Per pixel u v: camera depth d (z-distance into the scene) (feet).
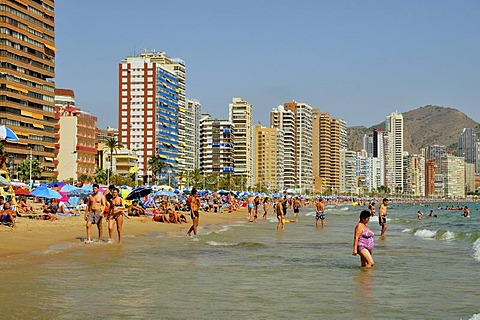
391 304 41.75
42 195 149.48
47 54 472.44
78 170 500.74
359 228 63.77
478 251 82.64
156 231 126.52
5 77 418.92
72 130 500.33
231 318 36.88
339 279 53.78
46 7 471.62
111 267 60.85
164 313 38.14
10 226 110.01
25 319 35.91
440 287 49.47
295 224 185.26
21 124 434.71
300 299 43.42
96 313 37.86
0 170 147.43
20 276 53.57
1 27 419.13
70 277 53.21
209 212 281.13
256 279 53.42
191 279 53.01
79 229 115.75
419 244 98.27
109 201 91.86
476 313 38.86
